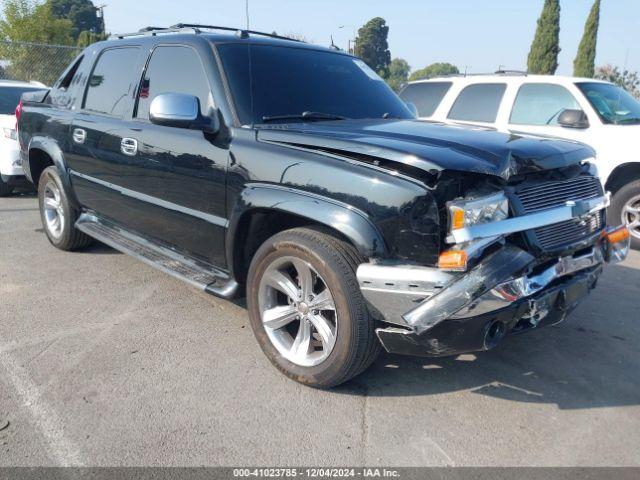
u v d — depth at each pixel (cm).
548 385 328
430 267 261
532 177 290
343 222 277
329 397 308
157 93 406
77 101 503
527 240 279
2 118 794
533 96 700
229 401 301
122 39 480
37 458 252
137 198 418
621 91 704
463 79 769
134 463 251
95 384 314
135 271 504
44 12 2244
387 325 280
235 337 378
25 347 356
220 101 353
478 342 269
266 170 315
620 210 643
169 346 363
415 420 290
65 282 472
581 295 312
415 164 260
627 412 303
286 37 447
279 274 321
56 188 530
